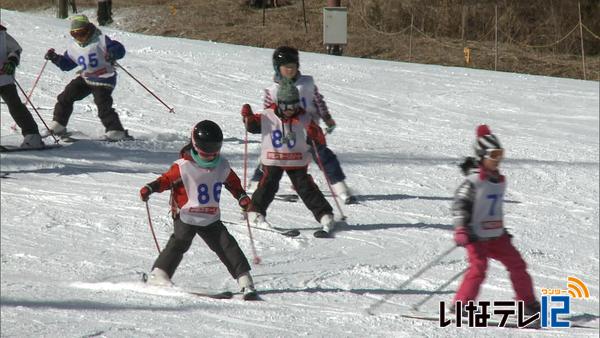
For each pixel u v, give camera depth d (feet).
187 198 74.84
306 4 415.03
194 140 73.51
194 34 354.74
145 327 62.59
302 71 231.71
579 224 119.34
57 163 132.16
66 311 66.13
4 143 145.18
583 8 374.43
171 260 76.69
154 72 209.77
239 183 76.18
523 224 116.98
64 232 97.50
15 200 110.11
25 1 414.62
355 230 106.32
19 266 84.02
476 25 380.58
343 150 155.94
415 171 142.72
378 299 79.00
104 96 147.43
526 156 162.91
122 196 114.32
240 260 75.61
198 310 69.15
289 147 101.81
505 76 254.06
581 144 179.11
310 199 102.89
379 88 220.02
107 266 85.25
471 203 70.18
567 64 347.97
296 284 82.89
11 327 60.80
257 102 192.24
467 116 200.03
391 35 370.53
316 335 63.16
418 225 110.52
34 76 195.00
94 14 385.91
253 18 387.34
